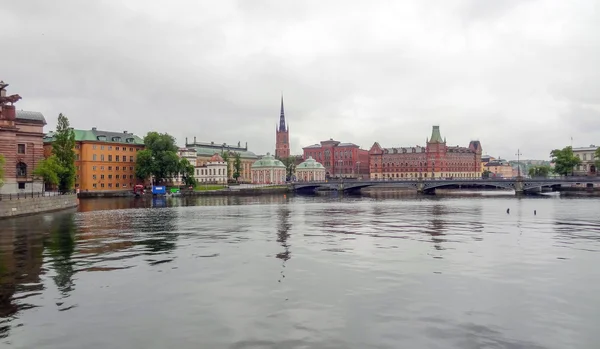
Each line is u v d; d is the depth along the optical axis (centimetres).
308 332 2114
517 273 3234
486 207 10200
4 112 9725
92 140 18275
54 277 3170
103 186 18650
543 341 2006
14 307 2500
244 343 1992
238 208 10681
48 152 18375
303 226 6331
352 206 11094
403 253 4038
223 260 3753
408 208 10100
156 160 18388
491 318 2294
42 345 1991
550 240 4812
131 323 2245
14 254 4072
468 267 3434
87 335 2098
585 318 2292
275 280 3058
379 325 2198
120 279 3105
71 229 6047
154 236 5291
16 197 8706
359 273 3247
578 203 11456
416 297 2647
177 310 2434
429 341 2008
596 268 3397
